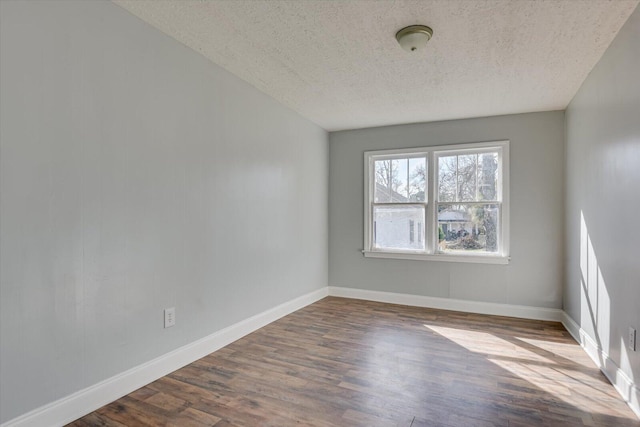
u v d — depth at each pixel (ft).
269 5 7.00
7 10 5.44
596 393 7.36
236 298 10.53
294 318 12.77
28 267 5.70
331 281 16.63
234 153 10.43
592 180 9.36
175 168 8.45
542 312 12.98
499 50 8.68
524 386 7.66
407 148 15.20
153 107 7.88
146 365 7.69
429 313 13.64
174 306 8.41
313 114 14.05
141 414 6.51
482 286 13.88
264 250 11.89
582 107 10.41
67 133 6.23
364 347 9.93
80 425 6.16
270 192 12.23
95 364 6.70
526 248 13.32
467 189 14.30
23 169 5.63
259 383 7.75
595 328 9.07
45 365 5.92
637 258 6.57
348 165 16.30
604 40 8.02
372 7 7.02
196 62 9.05
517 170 13.48
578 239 10.75
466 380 7.93
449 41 8.28
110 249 6.97
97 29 6.72
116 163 7.08
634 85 6.73
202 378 7.99
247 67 9.87
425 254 14.69
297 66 9.77
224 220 10.03
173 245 8.39
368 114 13.96
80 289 6.44
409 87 11.16
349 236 16.26
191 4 6.99
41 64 5.86
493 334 11.12
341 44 8.54
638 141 6.52
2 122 5.39
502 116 13.71
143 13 7.34
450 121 14.49
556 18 7.27
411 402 6.97
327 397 7.16
